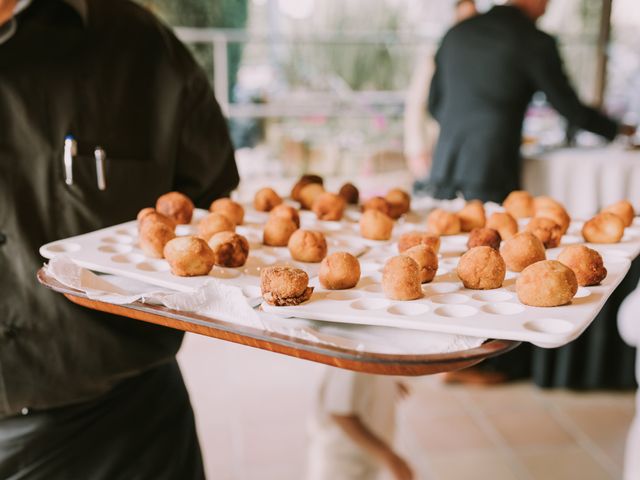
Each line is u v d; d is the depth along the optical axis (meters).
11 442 1.26
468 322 0.78
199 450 1.47
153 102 1.35
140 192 1.33
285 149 4.65
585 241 1.18
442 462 2.42
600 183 3.04
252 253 1.12
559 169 3.04
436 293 0.92
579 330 0.77
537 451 2.48
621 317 1.67
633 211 1.28
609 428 2.62
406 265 0.89
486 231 1.11
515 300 0.88
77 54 1.26
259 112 4.85
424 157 4.01
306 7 5.30
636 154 3.12
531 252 1.00
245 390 2.88
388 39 5.07
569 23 4.71
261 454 2.45
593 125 3.04
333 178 4.59
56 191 1.24
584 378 2.85
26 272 1.21
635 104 4.49
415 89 3.97
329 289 0.94
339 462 1.75
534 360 2.90
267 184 4.41
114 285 0.96
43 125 1.23
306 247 1.08
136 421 1.35
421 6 5.20
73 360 1.23
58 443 1.27
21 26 1.21
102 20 1.29
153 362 1.30
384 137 4.88
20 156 1.22
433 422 2.67
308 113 4.91
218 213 1.18
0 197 1.20
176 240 0.98
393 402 1.85
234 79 5.11
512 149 2.97
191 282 0.94
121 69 1.30
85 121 1.27
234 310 0.80
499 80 2.91
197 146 1.41
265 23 5.47
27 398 1.23
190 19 5.51
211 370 3.05
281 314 0.84
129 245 1.11
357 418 1.73
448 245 1.18
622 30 4.46
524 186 3.12
